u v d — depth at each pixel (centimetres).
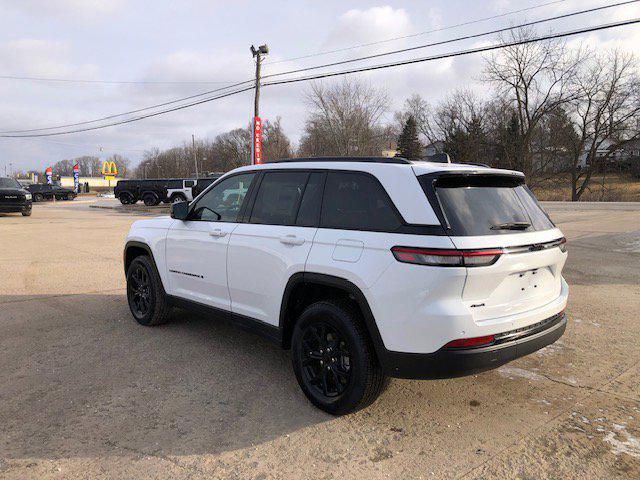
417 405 367
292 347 377
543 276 351
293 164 407
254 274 407
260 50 2492
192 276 482
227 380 411
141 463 290
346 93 4638
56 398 375
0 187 2428
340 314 338
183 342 505
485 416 349
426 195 309
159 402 369
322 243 351
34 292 733
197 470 284
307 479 276
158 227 533
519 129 4491
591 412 355
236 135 9825
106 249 1234
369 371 328
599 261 1028
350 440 317
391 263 307
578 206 2866
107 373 423
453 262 290
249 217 425
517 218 337
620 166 4856
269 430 330
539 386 400
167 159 12406
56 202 5012
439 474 280
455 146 5031
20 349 482
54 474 279
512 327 318
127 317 597
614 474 279
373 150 4812
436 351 297
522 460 294
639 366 442
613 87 4409
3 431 326
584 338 521
